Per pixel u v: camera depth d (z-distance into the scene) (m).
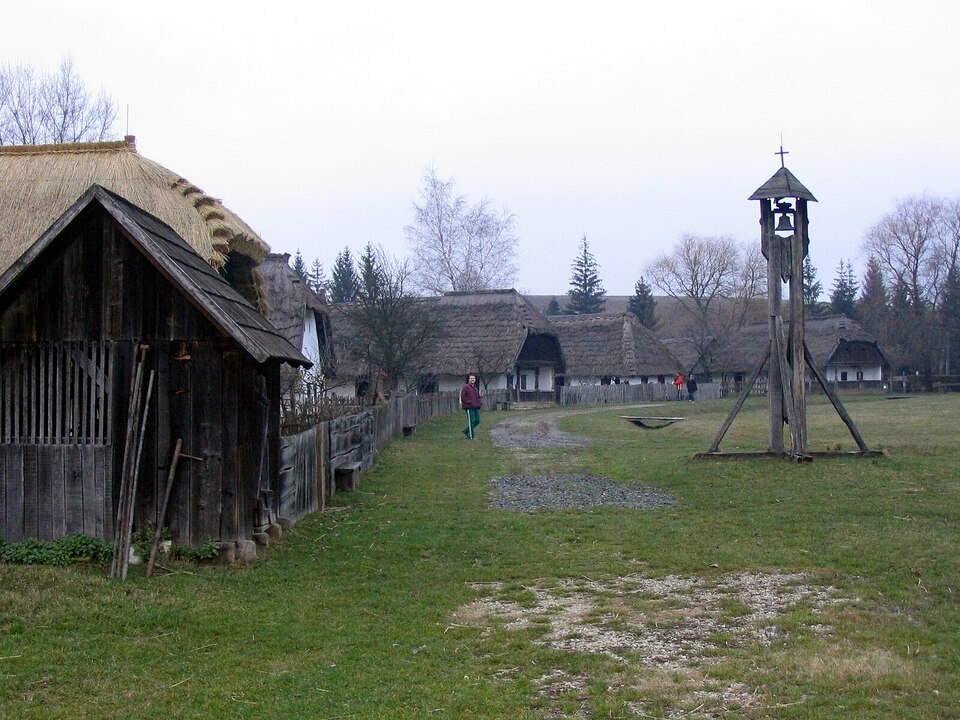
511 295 62.06
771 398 20.89
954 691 6.53
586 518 14.91
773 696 6.61
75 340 11.23
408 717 6.52
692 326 110.31
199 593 9.81
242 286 18.77
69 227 11.20
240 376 11.39
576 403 62.88
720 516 14.63
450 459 24.06
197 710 6.74
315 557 12.01
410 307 44.50
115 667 7.62
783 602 9.42
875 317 98.56
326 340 39.47
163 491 11.26
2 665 7.50
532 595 10.07
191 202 16.14
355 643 8.38
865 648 7.66
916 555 11.12
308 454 15.21
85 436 11.13
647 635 8.45
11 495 11.12
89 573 10.41
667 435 30.94
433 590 10.38
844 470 18.61
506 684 7.18
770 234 20.66
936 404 44.94
